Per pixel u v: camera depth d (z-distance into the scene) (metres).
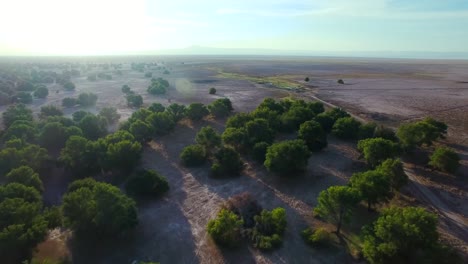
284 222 29.75
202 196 37.41
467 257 25.91
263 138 49.84
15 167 38.97
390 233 23.70
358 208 33.19
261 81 146.38
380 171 33.81
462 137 57.34
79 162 42.31
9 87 115.19
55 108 74.94
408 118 73.56
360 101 94.62
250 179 41.59
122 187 39.75
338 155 48.84
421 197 35.88
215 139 48.59
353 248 27.06
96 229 28.30
